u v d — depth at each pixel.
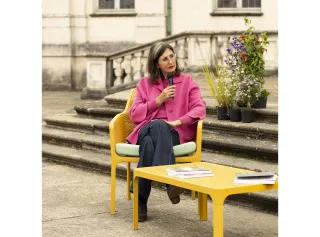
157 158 4.46
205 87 9.59
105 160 6.65
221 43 12.24
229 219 4.62
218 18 15.65
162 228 4.41
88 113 8.59
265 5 15.23
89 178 6.32
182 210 4.92
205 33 12.23
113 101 8.58
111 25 16.58
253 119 6.64
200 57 12.34
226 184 3.63
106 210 4.96
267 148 5.74
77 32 16.72
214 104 7.27
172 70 4.83
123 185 5.95
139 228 4.41
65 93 15.75
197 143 4.73
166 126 4.57
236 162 5.75
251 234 4.20
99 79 13.23
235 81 6.83
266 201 4.81
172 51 4.87
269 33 12.45
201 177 3.90
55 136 7.89
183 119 4.73
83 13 16.66
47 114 10.38
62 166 7.04
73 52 16.72
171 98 4.88
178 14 16.02
